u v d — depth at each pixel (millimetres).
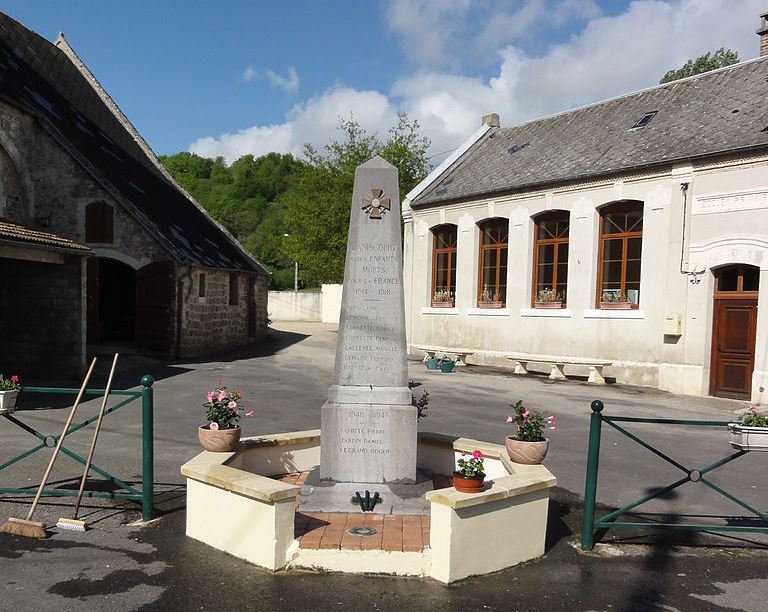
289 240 32562
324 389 13102
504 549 4531
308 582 4184
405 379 5531
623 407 11977
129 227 17703
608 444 8945
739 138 13211
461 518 4246
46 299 13484
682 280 13938
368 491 5328
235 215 62125
